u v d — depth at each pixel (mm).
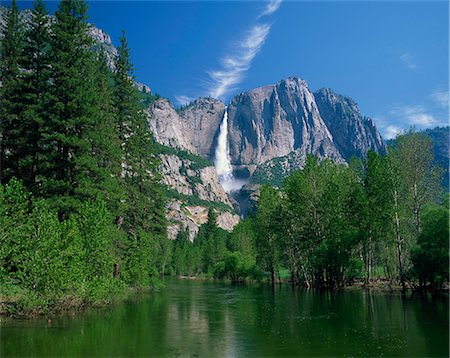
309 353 16078
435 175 47062
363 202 47562
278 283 74438
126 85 50969
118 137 46688
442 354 15680
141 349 16688
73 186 33594
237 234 107750
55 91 34875
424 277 39562
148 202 49625
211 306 33562
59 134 32469
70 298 25734
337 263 48594
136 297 42156
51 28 37156
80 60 37125
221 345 17656
